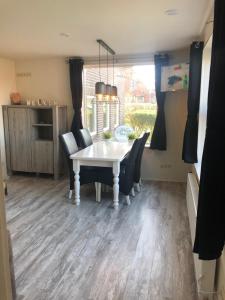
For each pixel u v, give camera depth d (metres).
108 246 2.85
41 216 3.58
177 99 4.93
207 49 3.35
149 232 3.16
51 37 3.77
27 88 5.76
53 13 2.78
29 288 2.21
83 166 4.23
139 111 5.53
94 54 5.05
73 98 5.39
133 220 3.48
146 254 2.71
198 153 3.84
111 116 5.95
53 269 2.46
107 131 5.78
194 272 2.43
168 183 5.10
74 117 5.46
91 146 4.65
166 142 5.10
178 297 2.12
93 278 2.34
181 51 4.75
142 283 2.28
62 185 4.95
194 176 3.71
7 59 5.52
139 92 5.46
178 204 4.04
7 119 5.43
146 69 5.27
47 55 5.18
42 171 5.45
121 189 3.92
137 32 3.52
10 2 2.47
